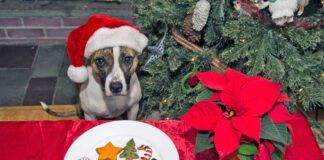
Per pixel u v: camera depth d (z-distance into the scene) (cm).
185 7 153
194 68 146
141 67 164
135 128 107
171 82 166
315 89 147
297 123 109
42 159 101
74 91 214
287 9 125
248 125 82
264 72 139
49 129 108
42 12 238
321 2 133
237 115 86
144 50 159
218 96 89
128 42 130
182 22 153
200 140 89
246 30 139
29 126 109
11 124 109
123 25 132
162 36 163
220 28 149
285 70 145
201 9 134
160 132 105
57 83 220
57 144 105
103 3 244
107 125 107
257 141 80
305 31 138
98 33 128
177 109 163
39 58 239
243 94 86
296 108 162
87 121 111
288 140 88
